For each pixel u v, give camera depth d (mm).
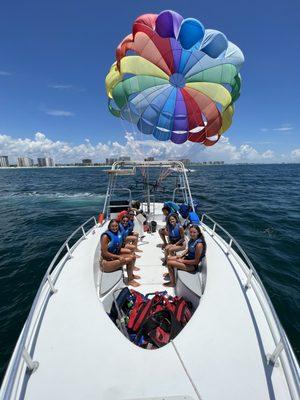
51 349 2459
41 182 40219
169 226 5102
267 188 27422
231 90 6477
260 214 13844
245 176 48406
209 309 2939
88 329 2693
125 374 2221
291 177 47062
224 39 5621
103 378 2188
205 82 6129
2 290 6707
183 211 6852
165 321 3072
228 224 11727
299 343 4465
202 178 41688
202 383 2146
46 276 3178
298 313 5199
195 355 2387
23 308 5930
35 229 12547
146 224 7188
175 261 4105
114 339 2566
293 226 11328
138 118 6773
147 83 6234
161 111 6477
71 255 4441
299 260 7605
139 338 2895
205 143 6891
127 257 4242
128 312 3523
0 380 4137
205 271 3963
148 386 2127
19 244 10211
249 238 9648
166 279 4660
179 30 5566
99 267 4582
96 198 21812
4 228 12812
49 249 9523
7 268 7961
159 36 5887
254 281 3492
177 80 6508
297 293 5859
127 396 2059
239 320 2787
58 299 3176
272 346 2480
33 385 2127
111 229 4402
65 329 2695
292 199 19391
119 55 6184
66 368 2273
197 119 6422
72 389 2104
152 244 6234
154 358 2357
